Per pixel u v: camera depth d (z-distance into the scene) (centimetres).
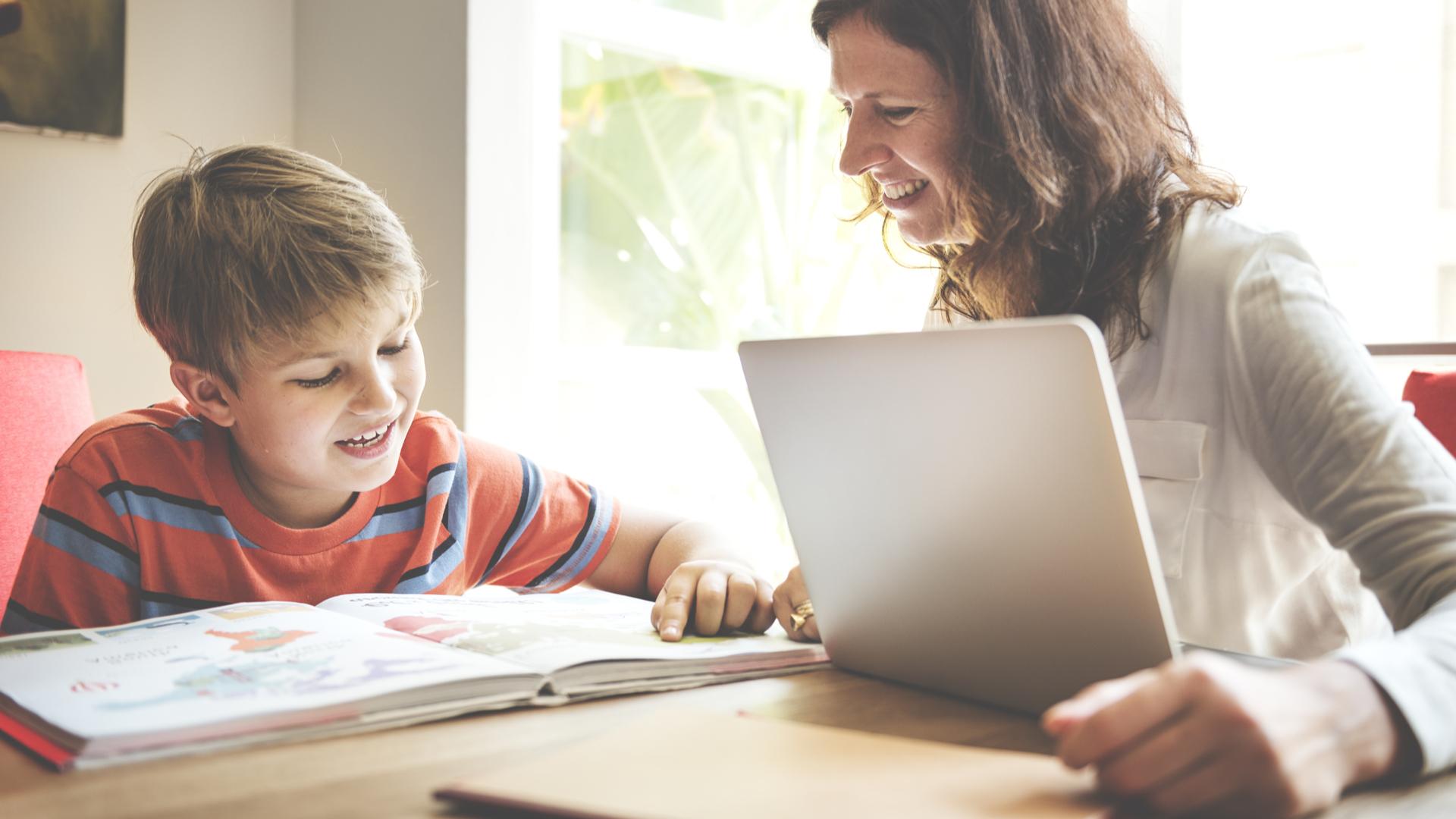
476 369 198
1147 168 99
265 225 98
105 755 56
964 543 66
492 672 67
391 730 63
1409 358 180
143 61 201
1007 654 67
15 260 189
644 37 233
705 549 119
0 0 185
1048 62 96
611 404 235
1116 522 58
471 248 195
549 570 128
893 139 102
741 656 77
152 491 108
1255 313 80
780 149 262
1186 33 214
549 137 218
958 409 62
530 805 48
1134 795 47
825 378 69
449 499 122
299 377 99
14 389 142
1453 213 195
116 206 199
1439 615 57
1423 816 48
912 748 56
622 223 237
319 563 113
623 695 72
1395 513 65
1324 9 206
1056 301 99
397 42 203
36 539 105
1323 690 50
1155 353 95
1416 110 198
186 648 73
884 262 279
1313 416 73
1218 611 94
